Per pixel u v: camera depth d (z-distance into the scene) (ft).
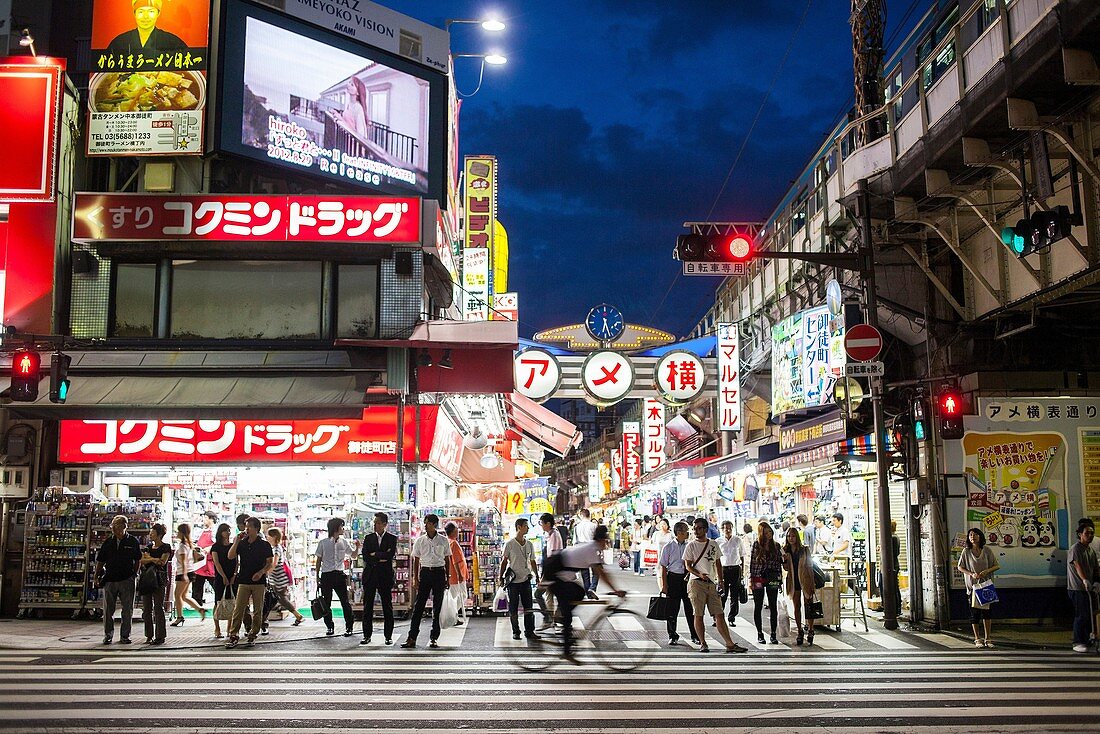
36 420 56.95
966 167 44.98
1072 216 36.83
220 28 60.08
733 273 49.21
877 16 59.00
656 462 139.13
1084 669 36.65
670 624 44.34
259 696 29.19
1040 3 36.45
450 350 60.34
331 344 60.34
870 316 49.98
